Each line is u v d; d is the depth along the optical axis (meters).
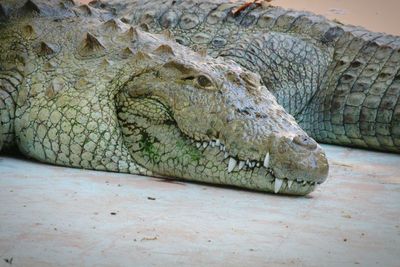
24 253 9.03
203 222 11.17
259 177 13.44
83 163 15.12
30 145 15.52
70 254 9.12
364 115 21.20
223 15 23.61
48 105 15.42
